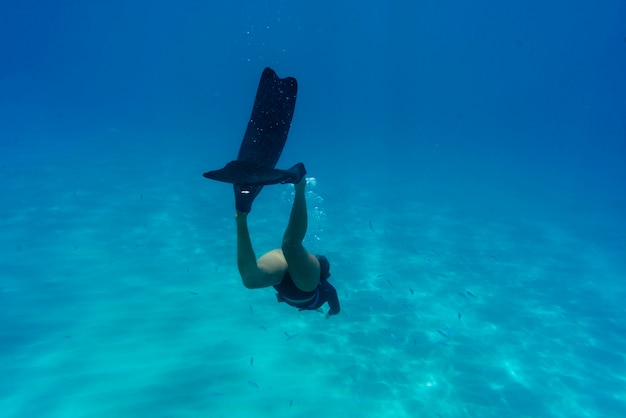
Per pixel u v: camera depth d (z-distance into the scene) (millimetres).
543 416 5605
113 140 28766
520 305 8531
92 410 5254
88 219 12234
